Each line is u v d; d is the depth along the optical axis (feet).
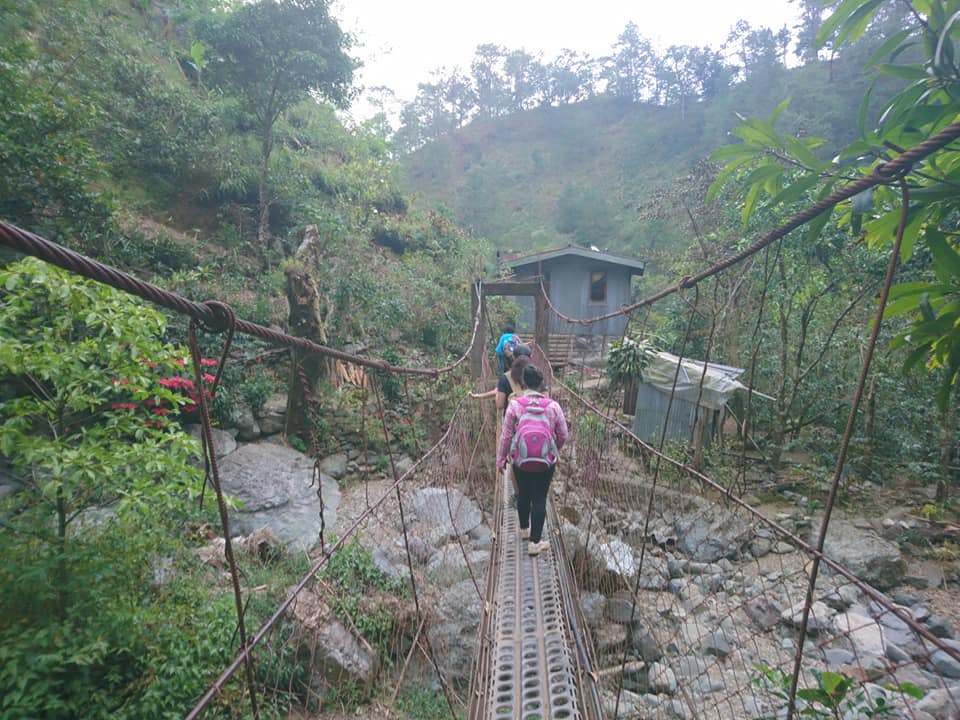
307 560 11.82
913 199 3.53
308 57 26.73
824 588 13.38
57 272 7.29
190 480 8.38
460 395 20.22
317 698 8.45
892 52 4.00
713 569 12.59
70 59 23.50
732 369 22.65
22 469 7.77
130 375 8.02
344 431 19.75
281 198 31.37
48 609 7.13
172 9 39.96
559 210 107.14
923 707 8.94
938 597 13.78
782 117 64.90
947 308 4.10
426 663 10.16
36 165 14.67
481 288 24.22
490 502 15.92
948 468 18.08
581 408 16.80
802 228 17.48
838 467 2.89
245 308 20.98
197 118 28.96
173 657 7.68
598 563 10.95
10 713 6.15
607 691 9.48
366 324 24.76
